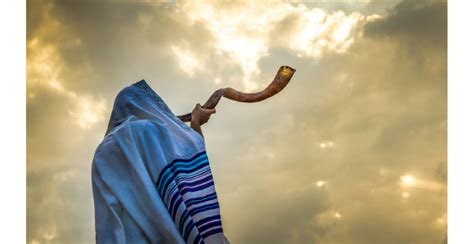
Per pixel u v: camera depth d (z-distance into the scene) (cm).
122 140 302
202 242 288
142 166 297
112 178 299
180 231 291
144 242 294
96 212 299
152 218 292
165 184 297
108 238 294
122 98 325
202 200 302
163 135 307
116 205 296
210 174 306
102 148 305
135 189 297
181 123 317
